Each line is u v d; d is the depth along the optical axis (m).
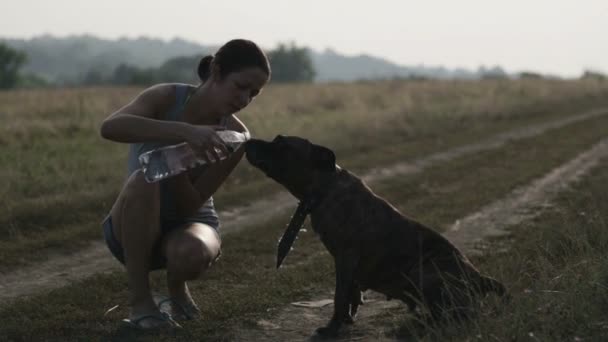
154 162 3.90
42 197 9.55
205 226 4.58
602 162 13.26
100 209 9.21
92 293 5.53
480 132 19.11
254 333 4.55
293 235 4.58
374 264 4.50
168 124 3.96
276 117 21.25
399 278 4.52
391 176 12.70
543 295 4.28
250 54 4.13
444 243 4.58
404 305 5.19
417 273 4.42
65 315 4.89
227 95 4.19
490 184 11.30
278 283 5.81
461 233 8.02
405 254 4.48
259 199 10.64
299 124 19.38
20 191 10.05
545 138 17.47
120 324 4.58
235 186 11.51
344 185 4.51
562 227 6.59
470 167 13.31
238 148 4.50
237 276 6.16
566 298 4.17
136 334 4.33
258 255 7.05
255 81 4.16
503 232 7.96
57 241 7.56
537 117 23.45
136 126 3.98
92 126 17.64
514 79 46.53
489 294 4.34
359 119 20.09
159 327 4.41
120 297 5.48
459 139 17.62
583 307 4.05
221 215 9.67
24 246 7.33
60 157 13.20
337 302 4.44
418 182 11.80
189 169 4.11
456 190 10.98
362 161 14.11
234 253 7.00
